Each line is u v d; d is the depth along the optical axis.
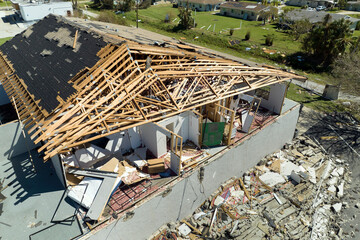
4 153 13.54
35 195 11.09
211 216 13.54
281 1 86.44
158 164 12.34
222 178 14.87
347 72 28.62
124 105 10.69
